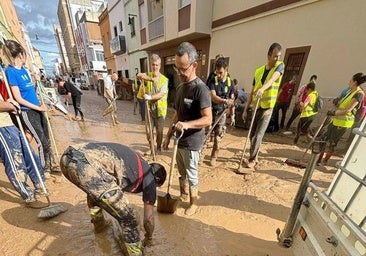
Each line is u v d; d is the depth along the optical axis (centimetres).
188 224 241
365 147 119
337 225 119
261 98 353
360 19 486
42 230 225
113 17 1916
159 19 1123
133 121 839
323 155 443
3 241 209
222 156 455
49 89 909
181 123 206
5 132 236
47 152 335
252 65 766
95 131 677
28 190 260
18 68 275
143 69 1622
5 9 1026
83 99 1714
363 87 489
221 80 373
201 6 876
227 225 242
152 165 207
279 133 648
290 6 620
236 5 787
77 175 158
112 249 203
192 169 244
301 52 618
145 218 195
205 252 203
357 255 97
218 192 309
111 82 755
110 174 177
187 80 217
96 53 3259
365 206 107
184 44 205
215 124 370
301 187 159
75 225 234
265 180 345
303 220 155
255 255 201
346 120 372
